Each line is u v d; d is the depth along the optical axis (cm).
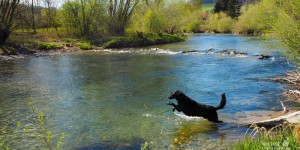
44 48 4247
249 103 1530
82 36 5562
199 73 2372
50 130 1202
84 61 3234
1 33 3978
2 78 2312
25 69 2739
